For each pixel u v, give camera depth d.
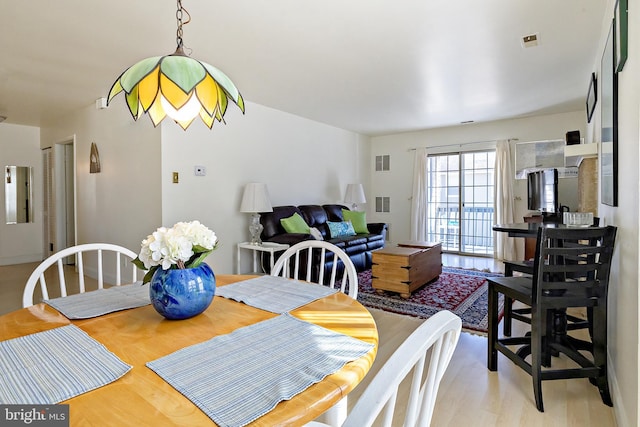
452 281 4.40
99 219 4.60
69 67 3.27
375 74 3.58
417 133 6.85
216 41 2.79
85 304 1.32
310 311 1.25
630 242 1.58
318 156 5.94
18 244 5.94
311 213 5.27
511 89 4.12
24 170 5.95
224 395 0.72
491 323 2.22
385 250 4.01
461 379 2.13
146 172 3.87
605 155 2.33
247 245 4.30
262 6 2.27
